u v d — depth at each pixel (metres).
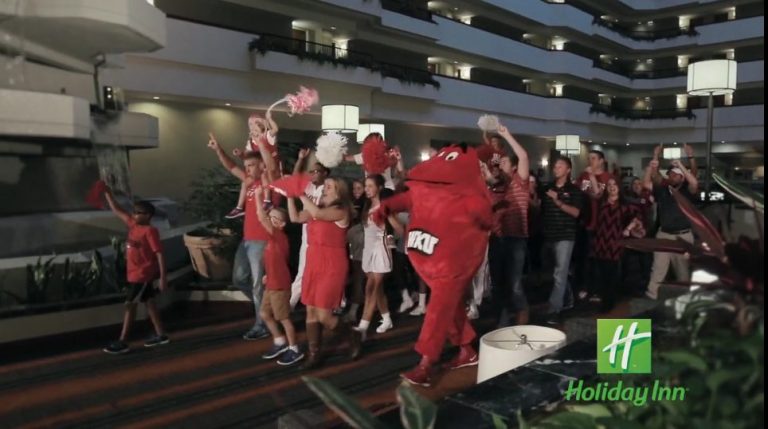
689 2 32.50
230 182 7.53
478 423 1.49
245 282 5.70
